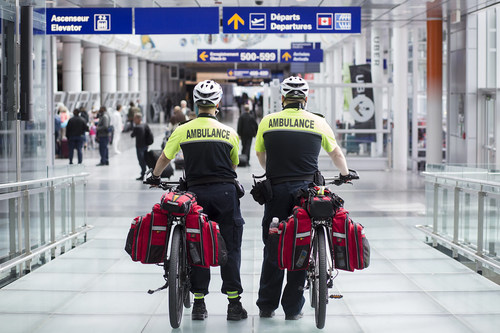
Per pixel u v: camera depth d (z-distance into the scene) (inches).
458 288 279.6
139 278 298.2
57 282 291.0
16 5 312.0
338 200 212.1
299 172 222.8
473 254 318.7
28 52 310.8
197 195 222.8
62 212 367.6
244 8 573.9
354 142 853.2
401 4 598.5
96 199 586.6
